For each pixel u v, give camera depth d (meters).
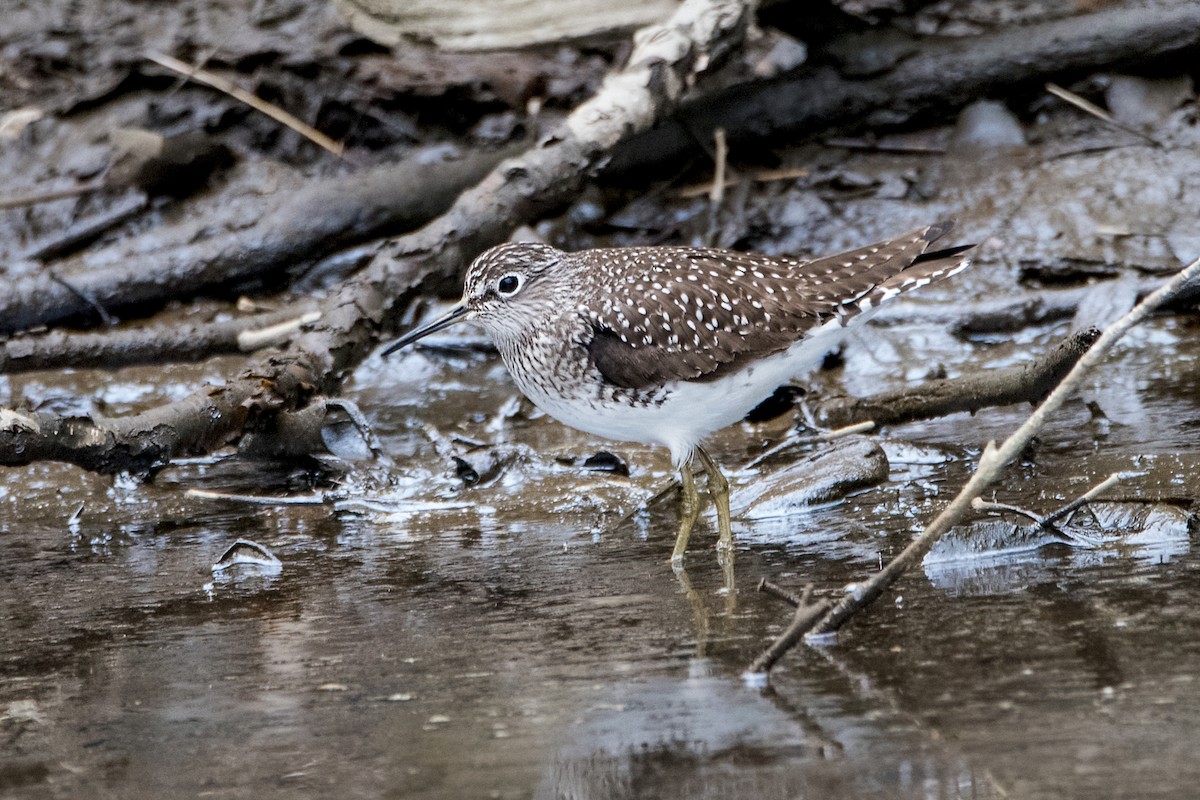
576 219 15.28
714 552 9.62
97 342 13.92
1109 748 5.98
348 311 12.63
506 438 12.59
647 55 13.98
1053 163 15.09
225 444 11.49
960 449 11.30
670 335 10.00
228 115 15.94
